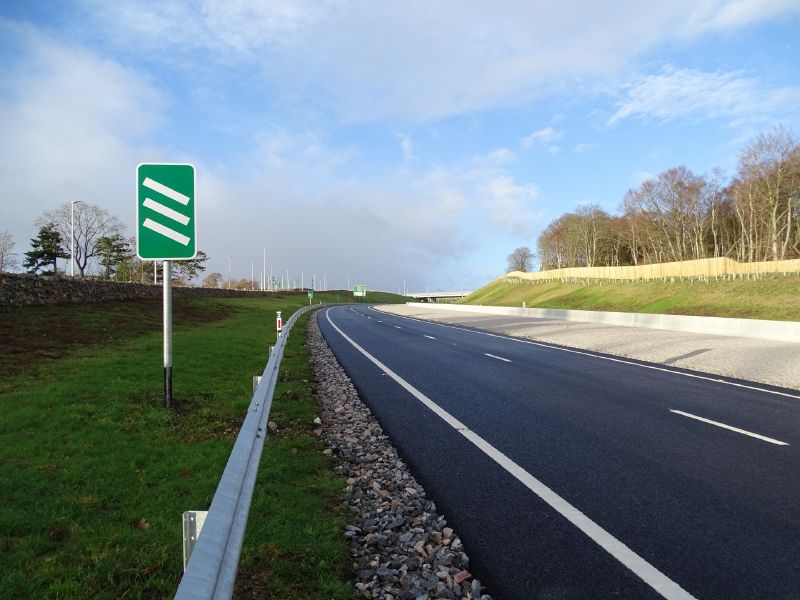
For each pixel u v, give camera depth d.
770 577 3.59
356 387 11.52
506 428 7.85
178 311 33.09
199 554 2.37
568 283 78.19
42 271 61.38
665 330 27.77
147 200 8.29
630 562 3.82
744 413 8.77
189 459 5.90
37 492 4.85
